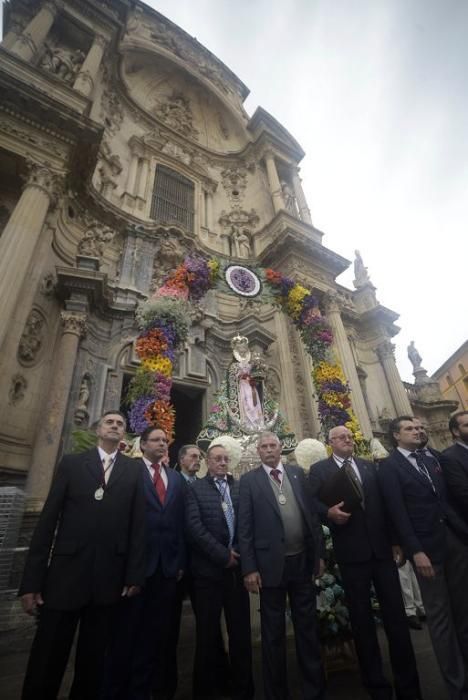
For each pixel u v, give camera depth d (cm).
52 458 655
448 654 241
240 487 310
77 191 992
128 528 250
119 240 1107
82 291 848
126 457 278
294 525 288
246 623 276
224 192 1675
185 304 628
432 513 276
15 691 276
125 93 1484
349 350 1199
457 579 258
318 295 1296
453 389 2838
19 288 664
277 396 1083
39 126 860
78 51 1225
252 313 1169
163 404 514
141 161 1415
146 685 239
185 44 1906
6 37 1091
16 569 472
